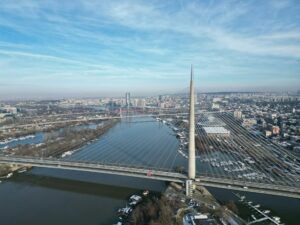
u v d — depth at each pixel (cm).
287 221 18138
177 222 17138
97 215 19925
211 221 17338
